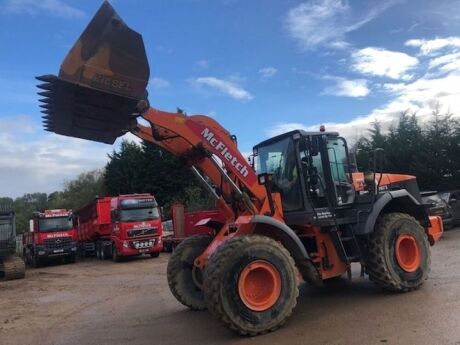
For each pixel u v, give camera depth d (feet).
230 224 24.35
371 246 25.66
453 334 18.03
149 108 22.21
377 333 19.10
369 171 27.71
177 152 24.35
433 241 29.71
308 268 23.35
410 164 80.33
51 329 26.66
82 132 22.27
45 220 84.43
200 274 27.25
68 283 50.90
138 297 35.22
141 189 141.38
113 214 76.89
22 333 26.30
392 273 25.32
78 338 23.71
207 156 23.76
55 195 230.89
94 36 19.93
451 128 78.43
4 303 39.24
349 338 18.81
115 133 22.50
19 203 222.69
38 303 37.52
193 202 112.37
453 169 77.71
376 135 84.64
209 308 20.42
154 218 75.51
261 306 20.67
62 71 19.45
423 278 26.08
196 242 27.61
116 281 48.11
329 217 24.90
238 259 20.52
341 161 26.71
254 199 24.41
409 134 80.94
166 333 22.77
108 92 19.89
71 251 84.69
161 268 57.57
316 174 25.02
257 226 23.07
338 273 24.99
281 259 21.36
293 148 25.44
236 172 23.94
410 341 17.74
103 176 179.01
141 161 143.84
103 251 83.87
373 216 25.23
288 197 25.36
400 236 25.91
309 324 21.42
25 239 97.35
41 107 20.54
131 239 73.67
